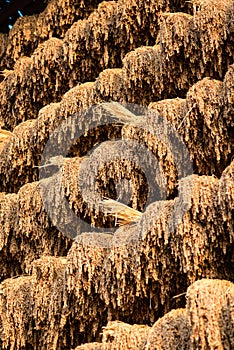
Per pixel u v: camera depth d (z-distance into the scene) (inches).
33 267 141.2
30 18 227.5
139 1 172.1
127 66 157.8
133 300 125.0
